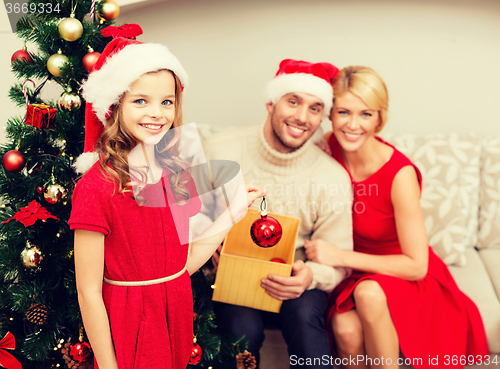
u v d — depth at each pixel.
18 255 0.98
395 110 1.83
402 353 1.20
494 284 1.45
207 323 1.12
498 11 1.69
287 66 1.20
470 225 1.65
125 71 0.76
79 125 1.01
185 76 0.86
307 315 1.14
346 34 1.75
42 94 1.60
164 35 1.74
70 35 0.93
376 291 1.14
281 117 1.19
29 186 0.97
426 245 1.22
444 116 1.82
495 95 1.78
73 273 1.04
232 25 1.74
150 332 0.81
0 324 1.05
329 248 1.23
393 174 1.23
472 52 1.75
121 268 0.80
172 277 0.85
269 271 1.13
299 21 1.74
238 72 1.79
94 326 0.77
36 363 1.08
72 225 0.74
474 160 1.63
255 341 1.17
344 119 1.21
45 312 0.99
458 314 1.23
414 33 1.74
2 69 1.65
